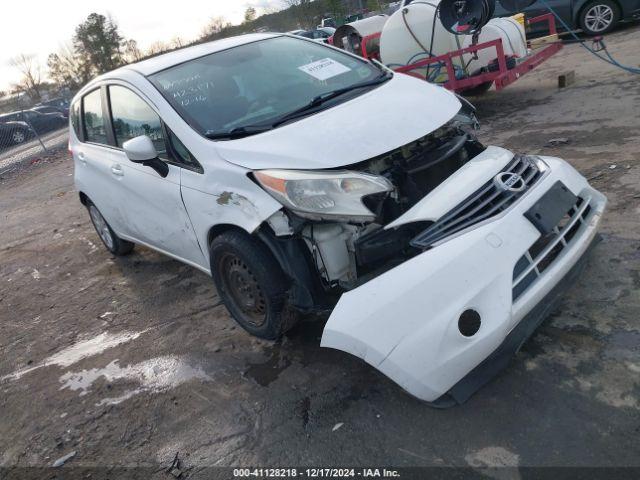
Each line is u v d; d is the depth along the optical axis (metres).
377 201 2.71
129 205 4.27
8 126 20.89
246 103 3.53
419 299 2.33
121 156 4.21
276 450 2.66
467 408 2.58
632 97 6.39
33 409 3.50
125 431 3.08
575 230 2.85
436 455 2.39
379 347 2.35
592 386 2.51
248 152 3.00
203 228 3.34
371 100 3.26
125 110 4.01
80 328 4.44
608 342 2.74
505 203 2.59
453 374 2.34
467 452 2.37
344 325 2.42
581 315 2.97
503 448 2.34
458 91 7.56
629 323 2.82
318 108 3.32
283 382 3.12
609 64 8.34
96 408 3.35
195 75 3.77
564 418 2.40
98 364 3.83
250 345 3.56
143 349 3.87
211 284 4.58
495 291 2.36
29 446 3.16
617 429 2.28
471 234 2.43
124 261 5.62
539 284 2.49
